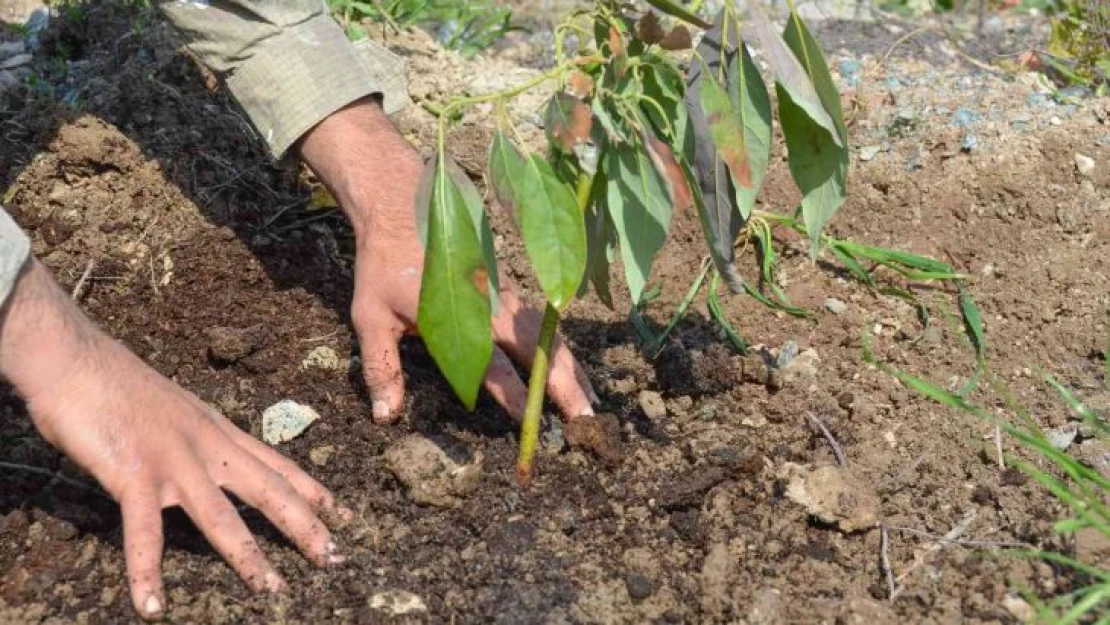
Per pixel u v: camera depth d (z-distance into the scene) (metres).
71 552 1.19
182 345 1.39
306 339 1.39
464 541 1.21
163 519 1.20
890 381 1.38
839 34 1.93
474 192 1.06
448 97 1.68
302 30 1.29
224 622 1.14
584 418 1.27
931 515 1.24
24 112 1.57
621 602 1.17
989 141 1.61
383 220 1.25
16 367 1.10
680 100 1.11
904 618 1.16
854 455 1.29
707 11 1.83
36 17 1.84
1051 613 1.10
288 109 1.28
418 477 1.22
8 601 1.15
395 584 1.17
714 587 1.17
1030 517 1.23
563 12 2.04
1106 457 1.28
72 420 1.12
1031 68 1.87
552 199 1.05
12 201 1.49
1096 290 1.47
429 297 1.05
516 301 1.26
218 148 1.56
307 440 1.29
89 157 1.50
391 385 1.26
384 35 1.74
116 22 1.72
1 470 1.25
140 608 1.11
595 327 1.44
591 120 1.08
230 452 1.17
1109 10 1.85
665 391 1.36
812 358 1.41
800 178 1.13
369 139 1.28
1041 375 1.38
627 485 1.26
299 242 1.49
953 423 1.33
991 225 1.55
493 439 1.28
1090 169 1.58
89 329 1.14
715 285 1.46
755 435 1.32
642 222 1.09
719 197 1.13
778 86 1.10
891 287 1.49
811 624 1.15
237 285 1.44
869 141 1.64
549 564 1.19
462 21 1.89
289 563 1.18
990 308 1.46
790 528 1.22
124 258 1.46
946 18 2.06
